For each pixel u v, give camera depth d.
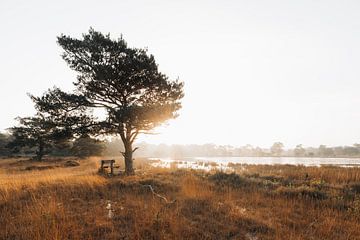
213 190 10.00
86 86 15.45
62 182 10.22
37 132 32.28
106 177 12.80
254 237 5.41
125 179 11.59
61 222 5.66
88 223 5.84
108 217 6.30
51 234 4.93
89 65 15.07
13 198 7.89
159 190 9.69
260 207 7.71
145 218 6.07
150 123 15.12
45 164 28.12
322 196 8.98
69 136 14.95
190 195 8.60
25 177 12.82
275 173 17.77
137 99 16.50
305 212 7.24
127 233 5.30
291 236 5.15
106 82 15.03
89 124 15.16
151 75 15.34
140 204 7.35
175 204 7.52
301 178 14.87
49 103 14.29
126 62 14.48
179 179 12.42
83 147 45.16
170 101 16.39
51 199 7.54
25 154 53.31
